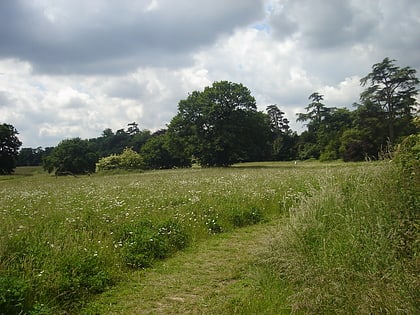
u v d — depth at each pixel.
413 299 3.62
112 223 8.65
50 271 5.46
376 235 4.75
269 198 11.95
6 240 6.27
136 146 107.94
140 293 5.55
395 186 5.54
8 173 71.44
